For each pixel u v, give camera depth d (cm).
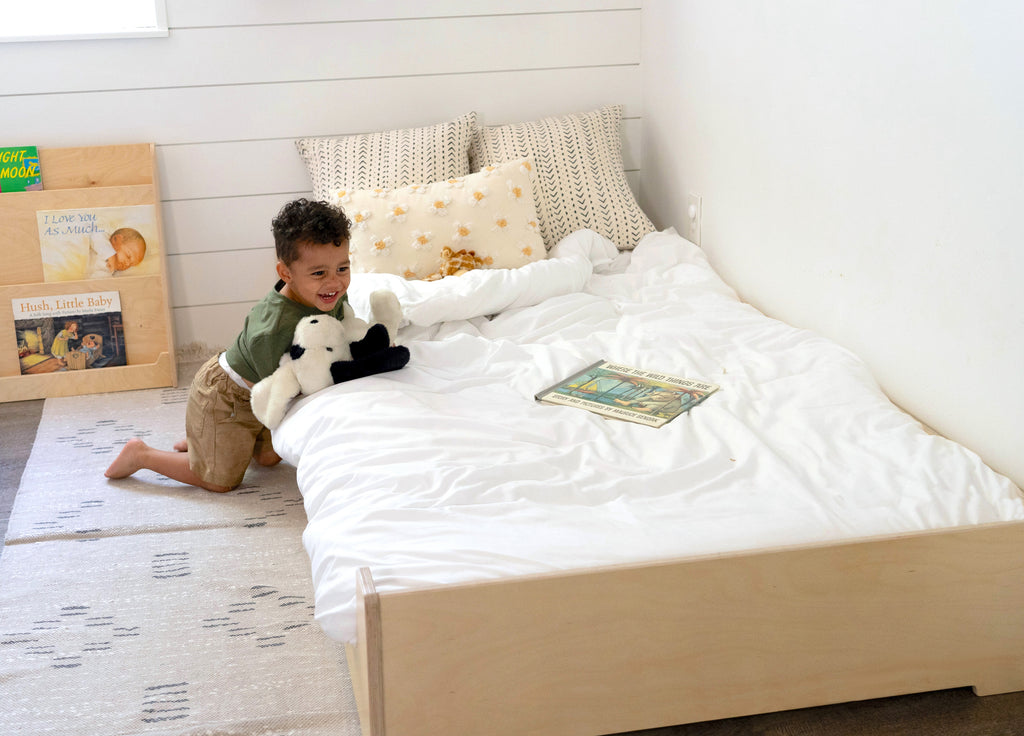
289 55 269
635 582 120
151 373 263
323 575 129
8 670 147
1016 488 142
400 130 270
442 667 117
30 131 261
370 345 183
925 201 164
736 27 226
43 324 257
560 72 285
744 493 141
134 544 183
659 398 173
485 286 212
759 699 129
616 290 235
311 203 175
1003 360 150
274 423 177
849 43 182
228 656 150
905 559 127
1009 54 143
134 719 136
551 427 162
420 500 139
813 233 201
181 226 276
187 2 260
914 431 159
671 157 275
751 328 207
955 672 134
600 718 125
